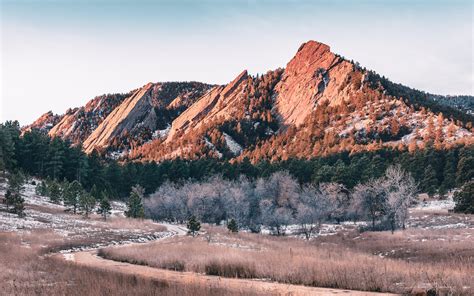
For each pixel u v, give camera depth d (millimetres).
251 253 30891
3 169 92250
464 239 42562
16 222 52156
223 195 95562
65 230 52688
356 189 82812
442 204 89188
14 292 15594
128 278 19625
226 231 68000
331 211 78812
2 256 25719
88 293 15570
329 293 17875
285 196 89562
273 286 20016
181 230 74562
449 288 16922
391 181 73562
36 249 34938
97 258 33531
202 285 18219
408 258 35094
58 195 86312
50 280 19062
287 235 68750
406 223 66938
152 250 34375
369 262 25297
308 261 25234
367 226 67688
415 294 17000
